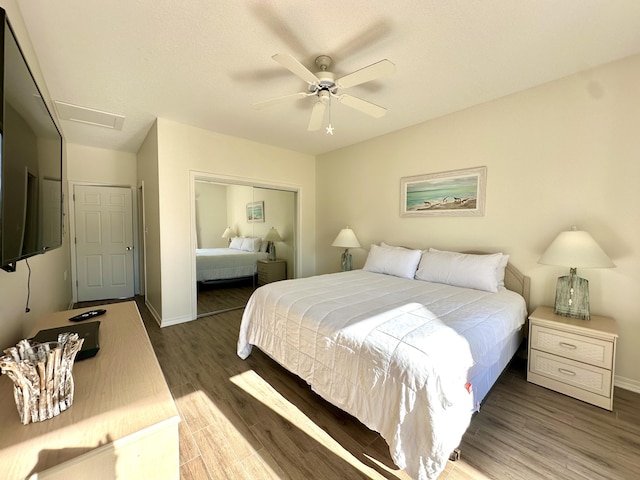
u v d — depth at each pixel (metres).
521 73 2.22
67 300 3.74
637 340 2.01
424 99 2.67
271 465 1.39
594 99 2.14
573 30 1.72
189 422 1.69
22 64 1.06
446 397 1.19
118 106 2.80
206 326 3.29
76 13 1.57
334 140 3.94
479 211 2.81
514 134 2.56
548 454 1.44
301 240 4.67
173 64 2.08
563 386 1.97
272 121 3.22
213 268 3.82
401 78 2.29
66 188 4.00
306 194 4.70
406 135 3.42
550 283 2.39
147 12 1.57
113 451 0.75
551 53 1.96
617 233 2.07
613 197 2.09
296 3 1.51
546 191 2.39
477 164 2.81
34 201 1.24
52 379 0.82
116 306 1.86
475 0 1.49
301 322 1.89
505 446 1.50
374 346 1.43
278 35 1.77
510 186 2.60
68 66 2.09
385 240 3.73
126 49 1.90
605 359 1.80
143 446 0.80
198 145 3.45
